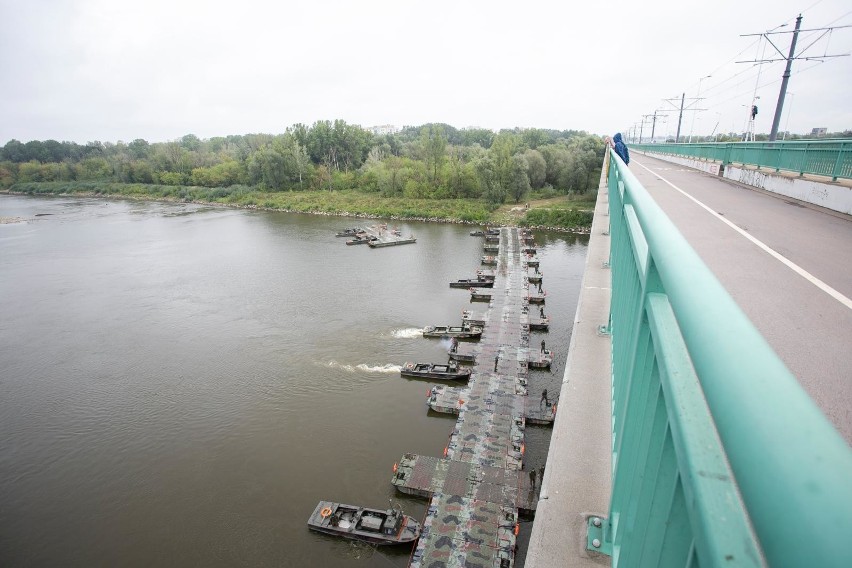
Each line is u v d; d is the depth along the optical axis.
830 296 6.31
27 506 20.48
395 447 23.09
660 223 2.03
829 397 3.90
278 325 35.72
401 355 31.38
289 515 19.58
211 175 102.94
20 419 25.48
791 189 15.65
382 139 124.38
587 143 82.31
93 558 18.22
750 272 7.40
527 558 2.87
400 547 18.05
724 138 56.12
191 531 19.08
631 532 2.13
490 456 21.72
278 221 74.31
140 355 31.55
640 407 2.41
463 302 40.38
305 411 25.81
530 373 29.16
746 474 0.66
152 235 64.19
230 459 22.58
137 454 23.05
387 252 55.75
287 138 102.31
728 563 0.92
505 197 80.81
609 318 6.06
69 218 76.62
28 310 38.44
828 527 0.48
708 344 1.00
